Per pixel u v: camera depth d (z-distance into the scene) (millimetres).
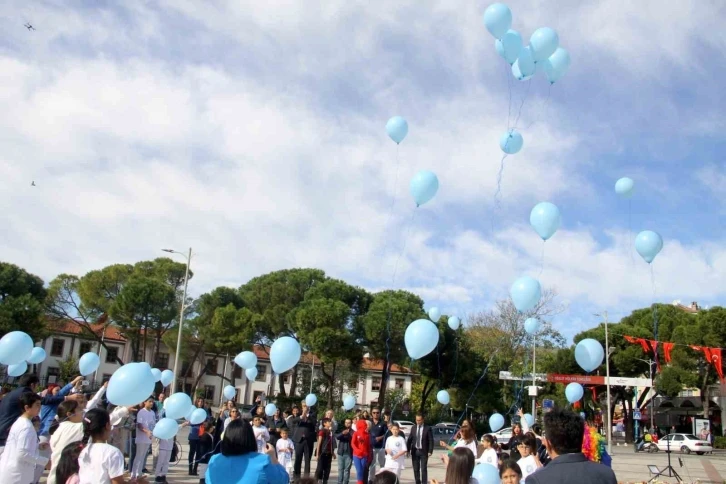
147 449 10359
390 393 42625
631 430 41688
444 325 35719
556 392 42438
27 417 5461
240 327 37125
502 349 36844
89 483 4316
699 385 37094
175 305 37344
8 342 8320
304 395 39062
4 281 34469
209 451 12312
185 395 8375
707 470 21453
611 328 40500
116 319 36094
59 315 37969
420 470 11938
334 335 32312
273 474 3771
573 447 3207
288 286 39000
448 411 40750
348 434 11719
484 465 5297
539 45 7773
